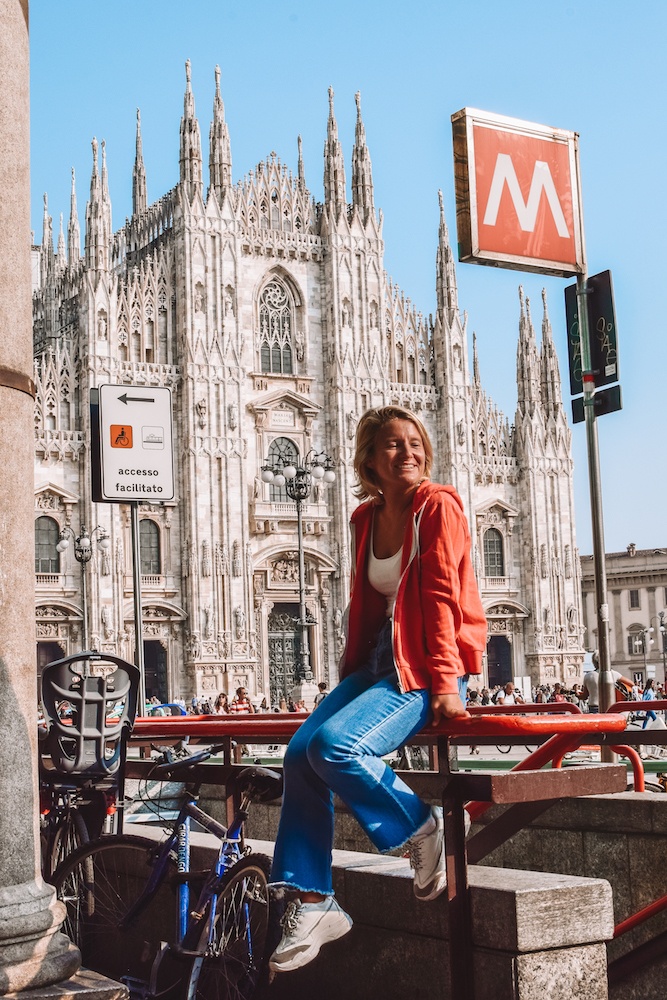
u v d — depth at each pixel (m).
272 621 74.38
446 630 5.52
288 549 74.00
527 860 10.60
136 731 8.08
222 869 7.04
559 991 5.61
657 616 121.50
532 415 83.69
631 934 9.63
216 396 71.75
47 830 8.99
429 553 5.61
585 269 12.30
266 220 77.12
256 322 75.88
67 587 67.31
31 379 5.89
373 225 78.94
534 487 82.94
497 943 5.62
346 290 77.38
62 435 68.06
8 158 5.84
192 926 7.02
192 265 72.06
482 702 59.91
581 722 5.61
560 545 83.38
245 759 24.05
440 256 81.50
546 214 12.03
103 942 8.51
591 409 17.05
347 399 76.25
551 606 82.44
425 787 5.84
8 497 5.63
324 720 5.81
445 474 80.25
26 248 5.92
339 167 78.38
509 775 5.49
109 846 7.94
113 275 71.81
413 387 79.88
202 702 60.56
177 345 72.25
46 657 66.94
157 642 70.19
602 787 5.76
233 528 71.25
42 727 9.09
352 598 6.16
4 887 5.42
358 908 6.66
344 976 6.77
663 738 7.85
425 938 6.21
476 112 11.68
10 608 5.57
